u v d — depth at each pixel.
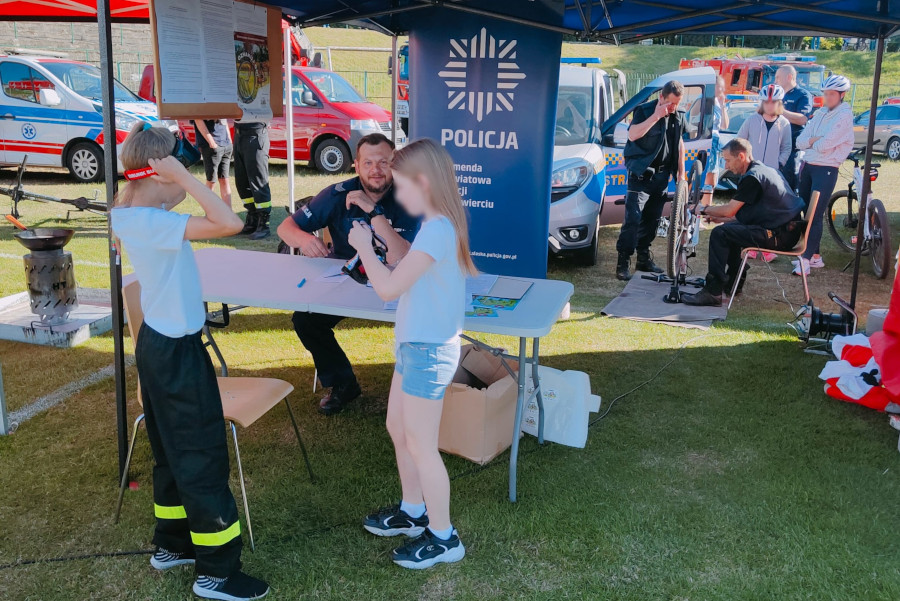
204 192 2.36
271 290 3.49
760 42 41.94
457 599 2.71
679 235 6.33
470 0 4.96
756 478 3.55
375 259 2.61
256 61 4.60
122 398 3.37
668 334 5.60
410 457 2.99
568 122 7.86
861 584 2.79
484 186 5.27
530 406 3.92
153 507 3.27
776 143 8.02
